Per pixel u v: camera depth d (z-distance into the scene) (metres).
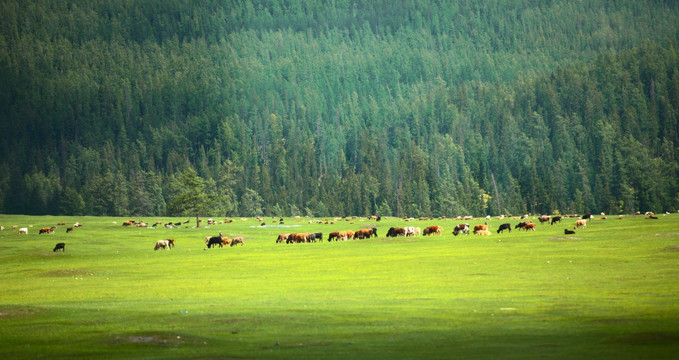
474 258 78.69
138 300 53.31
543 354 30.41
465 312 42.91
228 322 40.69
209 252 104.25
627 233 102.56
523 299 47.84
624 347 31.41
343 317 41.84
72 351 33.47
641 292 49.47
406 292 53.78
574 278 58.97
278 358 31.09
